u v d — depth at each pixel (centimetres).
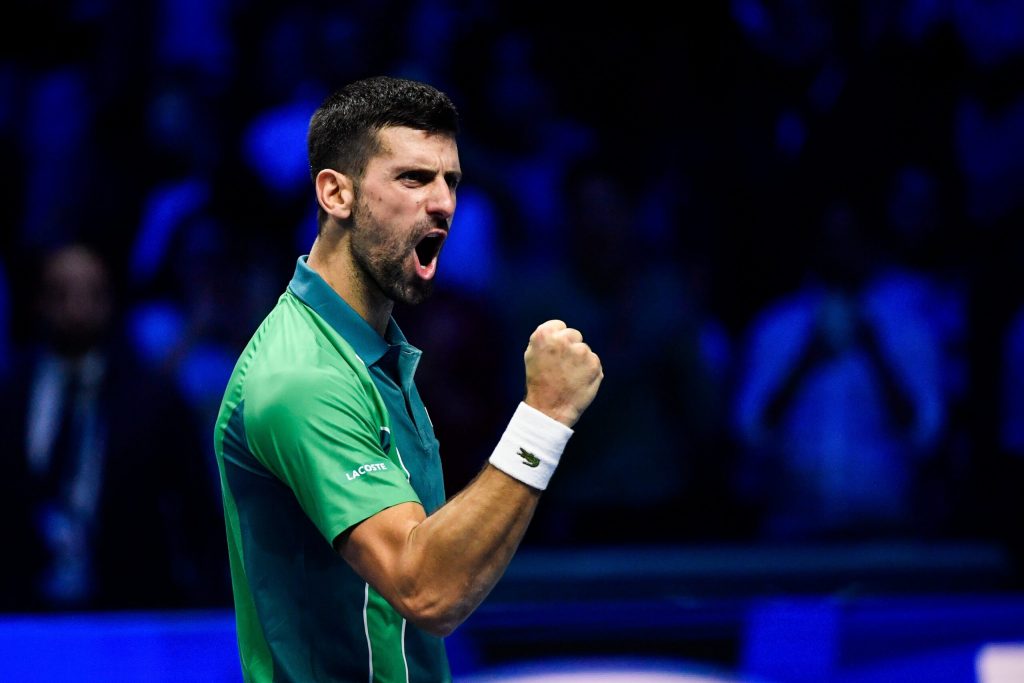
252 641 813
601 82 2395
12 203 2222
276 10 2300
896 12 2483
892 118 2447
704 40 2459
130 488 1805
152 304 2053
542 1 2400
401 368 834
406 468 818
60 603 1772
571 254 2111
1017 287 2267
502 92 2323
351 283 810
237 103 2255
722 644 1434
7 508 1788
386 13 2311
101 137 2241
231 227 2111
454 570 689
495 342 2098
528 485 711
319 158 810
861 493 2112
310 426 732
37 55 2291
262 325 813
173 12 2297
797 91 2453
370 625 783
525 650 1403
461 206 2197
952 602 1467
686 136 2417
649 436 2069
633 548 1970
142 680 1339
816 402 2130
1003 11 2525
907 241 2338
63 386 1831
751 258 2361
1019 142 2428
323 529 725
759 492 2122
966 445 2188
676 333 2105
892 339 2142
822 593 1816
